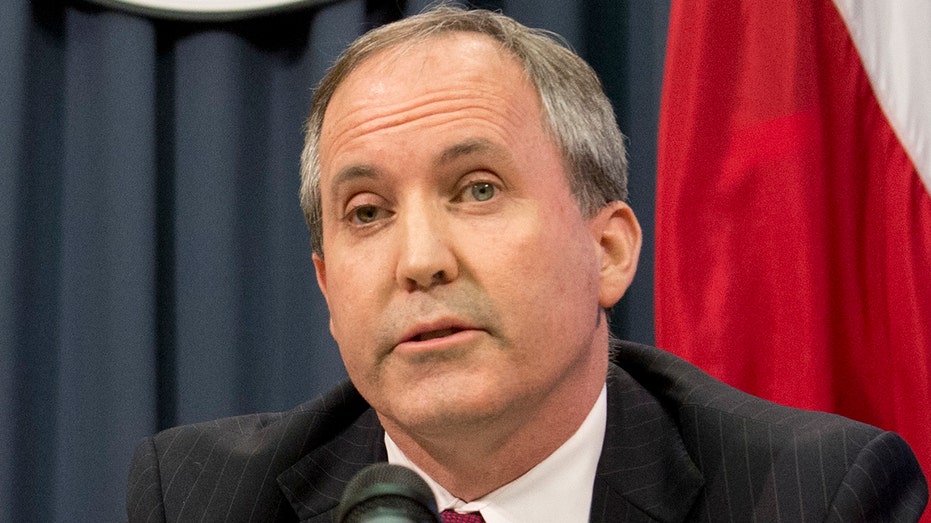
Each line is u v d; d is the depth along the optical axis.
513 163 2.40
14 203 5.08
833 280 3.66
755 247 3.68
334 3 5.19
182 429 3.06
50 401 5.17
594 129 2.65
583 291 2.48
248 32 5.46
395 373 2.34
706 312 3.70
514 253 2.33
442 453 2.51
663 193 3.83
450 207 2.39
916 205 3.54
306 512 2.79
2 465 4.95
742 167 3.72
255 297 5.34
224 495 2.82
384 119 2.43
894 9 3.70
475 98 2.43
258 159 5.42
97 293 5.20
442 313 2.29
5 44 5.15
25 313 5.12
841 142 3.70
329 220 2.56
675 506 2.55
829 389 3.55
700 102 3.80
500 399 2.30
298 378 5.21
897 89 3.64
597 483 2.62
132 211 5.16
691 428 2.71
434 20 2.63
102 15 5.34
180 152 5.37
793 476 2.45
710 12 3.85
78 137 5.33
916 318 3.46
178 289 5.28
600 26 5.01
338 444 2.95
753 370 3.64
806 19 3.73
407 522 1.56
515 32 2.63
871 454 2.43
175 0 5.30
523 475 2.61
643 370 2.99
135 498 2.88
